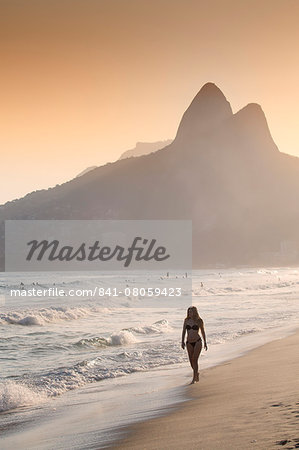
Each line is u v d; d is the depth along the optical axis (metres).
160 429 7.94
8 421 10.41
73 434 8.62
